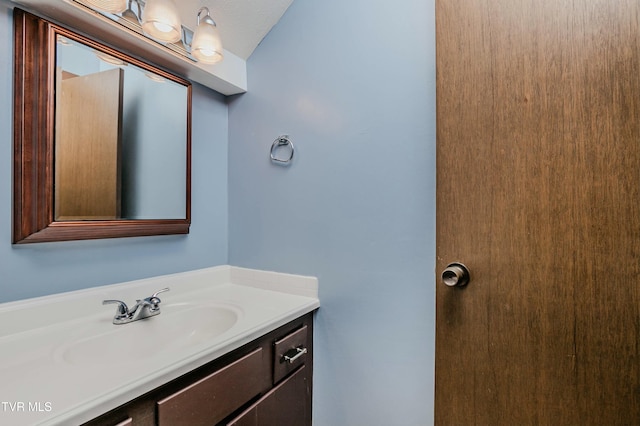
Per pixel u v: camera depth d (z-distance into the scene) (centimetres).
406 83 112
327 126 128
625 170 66
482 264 81
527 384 76
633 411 66
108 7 93
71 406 56
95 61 105
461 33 84
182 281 133
